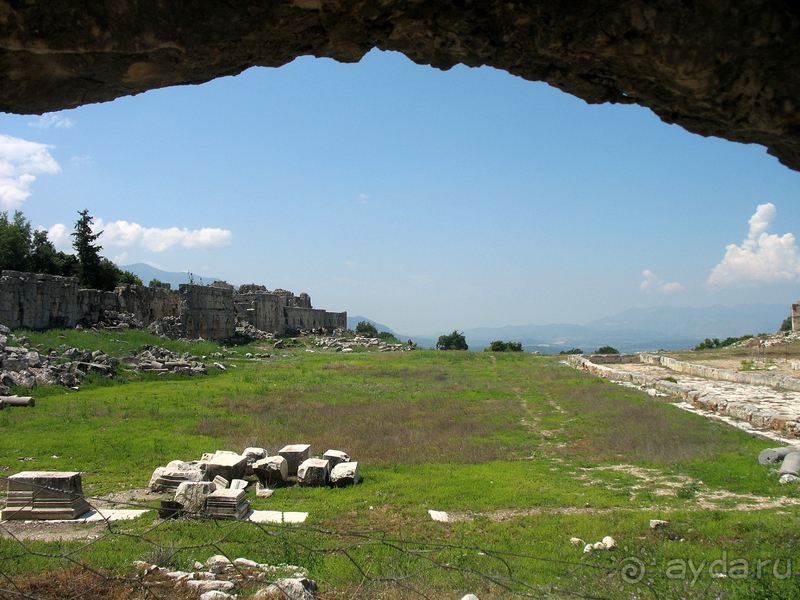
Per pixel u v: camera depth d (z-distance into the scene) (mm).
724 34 5531
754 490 14211
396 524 12359
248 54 6387
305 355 60250
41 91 6246
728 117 6410
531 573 9625
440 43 6766
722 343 69188
